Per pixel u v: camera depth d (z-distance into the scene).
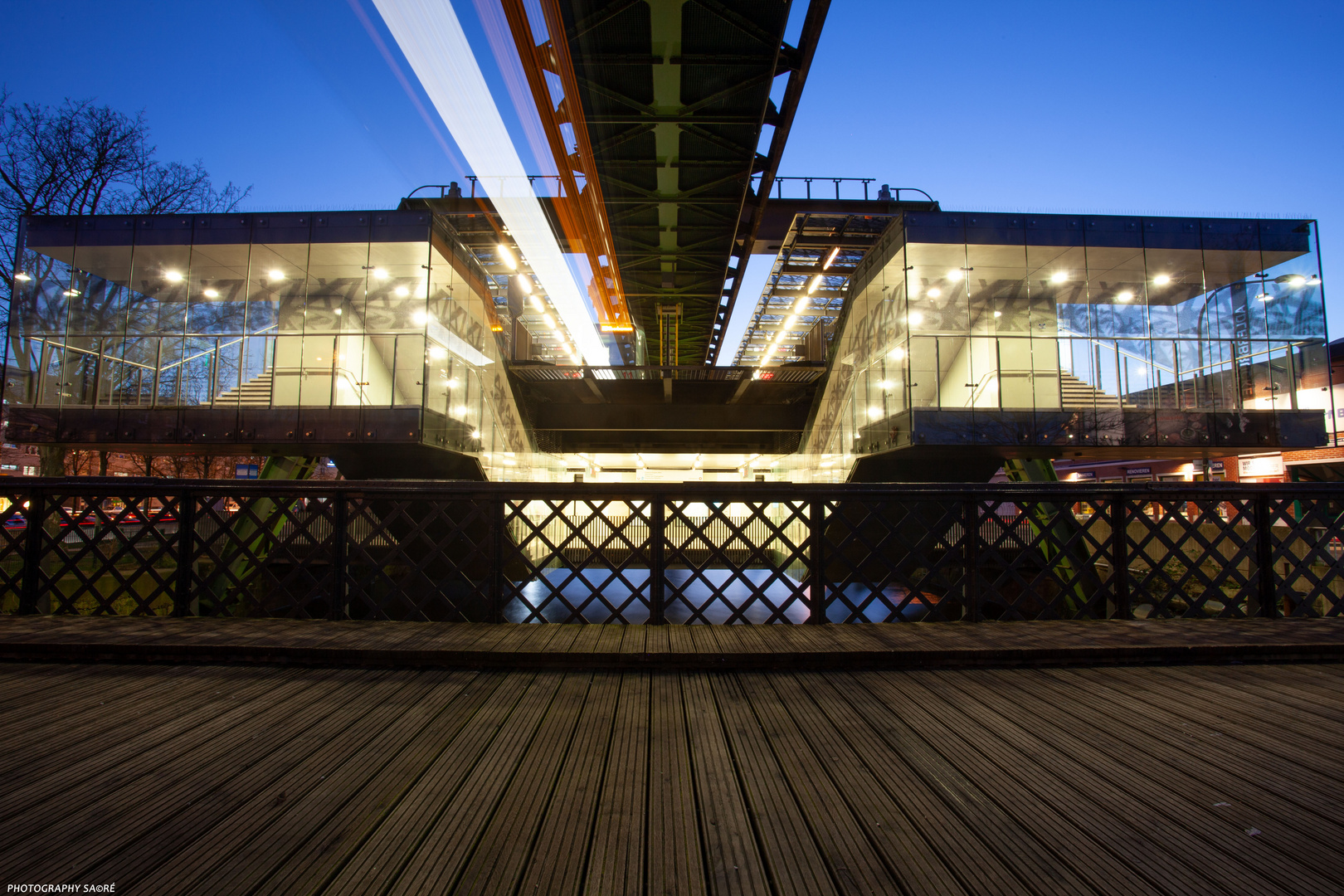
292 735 2.61
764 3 11.02
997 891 1.62
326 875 1.66
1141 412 12.96
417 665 3.57
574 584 8.96
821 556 4.39
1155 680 3.39
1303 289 13.46
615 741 2.58
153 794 2.09
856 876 1.69
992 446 12.91
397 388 12.50
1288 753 2.47
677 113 13.63
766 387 19.41
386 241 12.88
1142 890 1.62
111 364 12.76
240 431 12.58
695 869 1.72
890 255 13.86
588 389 19.36
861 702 3.05
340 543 4.40
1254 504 4.63
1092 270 13.29
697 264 21.72
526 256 20.30
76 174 17.52
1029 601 4.54
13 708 2.90
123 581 4.44
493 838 1.86
